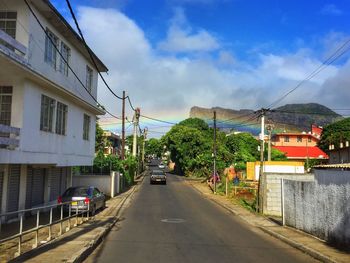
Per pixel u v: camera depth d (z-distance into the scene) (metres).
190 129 75.88
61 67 22.42
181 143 73.88
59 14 20.14
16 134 17.03
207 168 57.62
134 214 23.45
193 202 31.50
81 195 22.14
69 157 24.80
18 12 18.17
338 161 53.91
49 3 18.88
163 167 114.69
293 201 18.22
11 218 19.03
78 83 25.22
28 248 12.66
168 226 18.84
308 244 13.96
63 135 23.72
